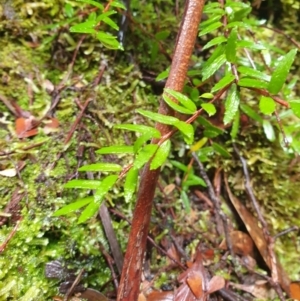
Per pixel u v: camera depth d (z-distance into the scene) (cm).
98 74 45
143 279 38
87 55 46
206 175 45
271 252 42
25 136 40
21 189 37
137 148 24
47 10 46
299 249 45
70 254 36
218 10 35
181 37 30
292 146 36
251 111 41
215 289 37
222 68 45
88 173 39
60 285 35
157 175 29
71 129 41
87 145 41
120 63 47
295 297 39
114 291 37
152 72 48
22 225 35
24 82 44
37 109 42
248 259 42
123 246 39
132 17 46
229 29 35
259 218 43
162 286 38
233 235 43
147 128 25
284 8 52
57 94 44
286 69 27
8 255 34
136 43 47
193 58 47
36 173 38
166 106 29
